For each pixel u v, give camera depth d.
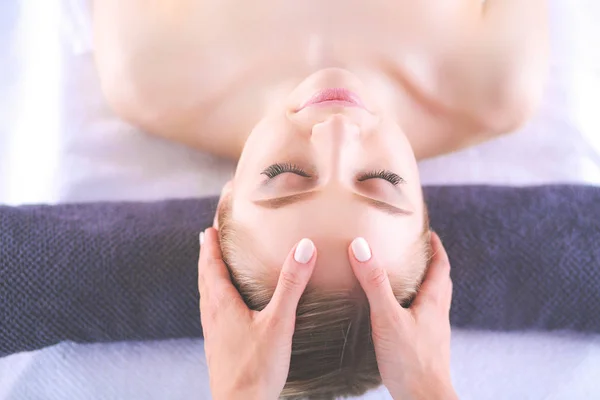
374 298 0.83
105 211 1.19
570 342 1.20
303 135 0.94
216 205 1.20
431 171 1.28
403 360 0.88
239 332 0.89
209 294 0.96
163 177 1.27
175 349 1.18
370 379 0.95
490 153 1.30
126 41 1.19
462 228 1.17
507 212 1.18
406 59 1.15
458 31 1.17
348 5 1.13
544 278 1.16
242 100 1.17
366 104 1.03
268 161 0.94
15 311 1.12
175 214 1.19
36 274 1.12
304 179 0.91
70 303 1.13
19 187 1.26
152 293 1.14
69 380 1.17
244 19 1.15
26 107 1.31
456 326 1.18
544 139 1.30
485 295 1.16
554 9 1.36
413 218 0.94
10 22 1.34
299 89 1.05
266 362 0.86
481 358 1.19
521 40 1.21
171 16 1.18
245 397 0.87
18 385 1.16
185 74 1.17
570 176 1.28
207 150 1.27
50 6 1.35
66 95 1.30
